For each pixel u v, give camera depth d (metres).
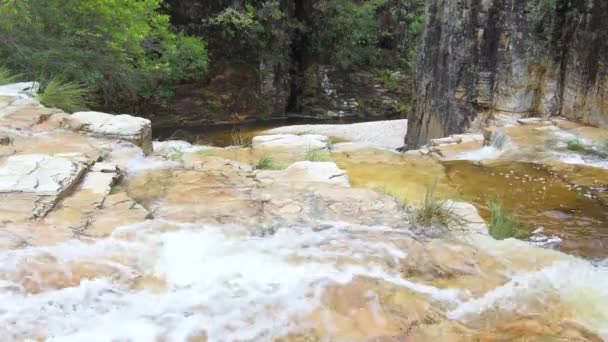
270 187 4.49
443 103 11.33
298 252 3.38
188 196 4.21
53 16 10.52
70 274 2.97
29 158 4.56
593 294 3.12
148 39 15.30
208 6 19.36
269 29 20.23
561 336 2.70
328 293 2.95
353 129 17.53
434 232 3.78
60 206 3.75
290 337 2.61
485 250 3.56
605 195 6.10
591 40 8.80
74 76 10.73
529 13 9.45
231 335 2.61
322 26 21.91
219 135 16.69
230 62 20.00
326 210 4.04
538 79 9.69
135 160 5.01
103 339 2.53
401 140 15.83
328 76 22.31
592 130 8.49
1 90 7.15
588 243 4.91
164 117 18.41
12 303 2.71
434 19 11.78
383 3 23.23
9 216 3.48
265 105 20.80
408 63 22.97
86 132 5.57
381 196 4.35
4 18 9.38
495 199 5.99
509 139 8.10
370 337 2.61
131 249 3.30
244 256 3.32
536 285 3.16
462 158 7.76
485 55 10.08
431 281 3.16
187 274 3.10
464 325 2.75
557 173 6.81
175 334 2.60
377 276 3.14
